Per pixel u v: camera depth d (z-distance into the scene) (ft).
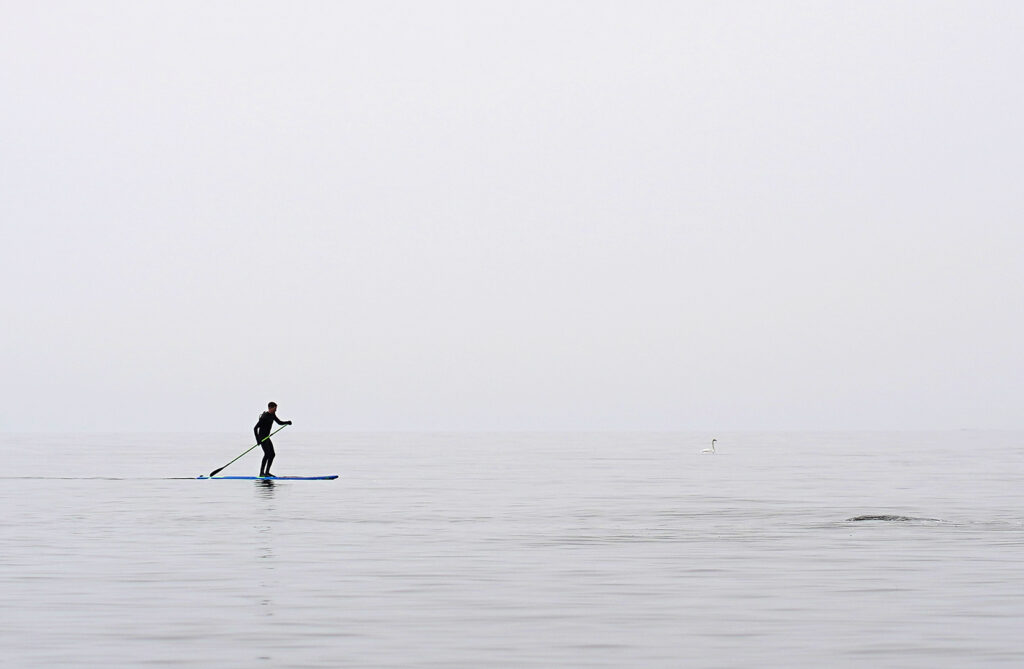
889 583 50.90
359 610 44.93
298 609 45.11
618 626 42.01
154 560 58.44
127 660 36.68
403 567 56.18
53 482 123.85
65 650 37.99
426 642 39.37
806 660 36.78
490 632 40.98
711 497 101.60
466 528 74.18
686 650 38.22
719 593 48.65
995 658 36.76
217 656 37.27
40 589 49.34
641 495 104.27
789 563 57.36
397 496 102.37
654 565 56.85
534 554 61.11
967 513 84.28
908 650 37.99
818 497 101.50
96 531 71.82
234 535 69.72
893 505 92.12
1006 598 47.06
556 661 36.73
